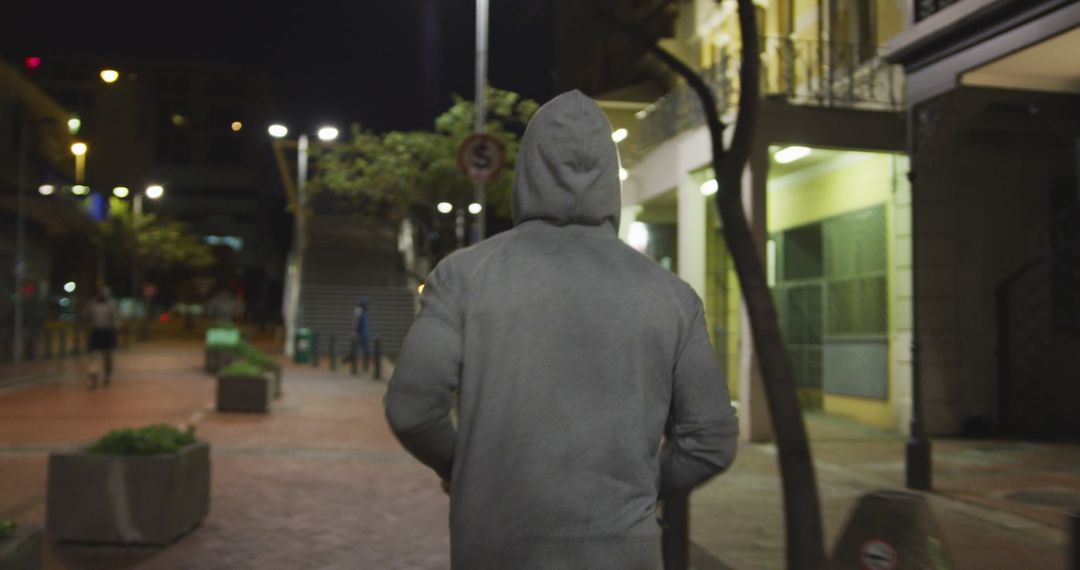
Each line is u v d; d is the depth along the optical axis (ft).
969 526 24.59
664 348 7.06
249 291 313.94
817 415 50.39
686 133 49.03
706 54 64.13
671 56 20.74
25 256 126.62
